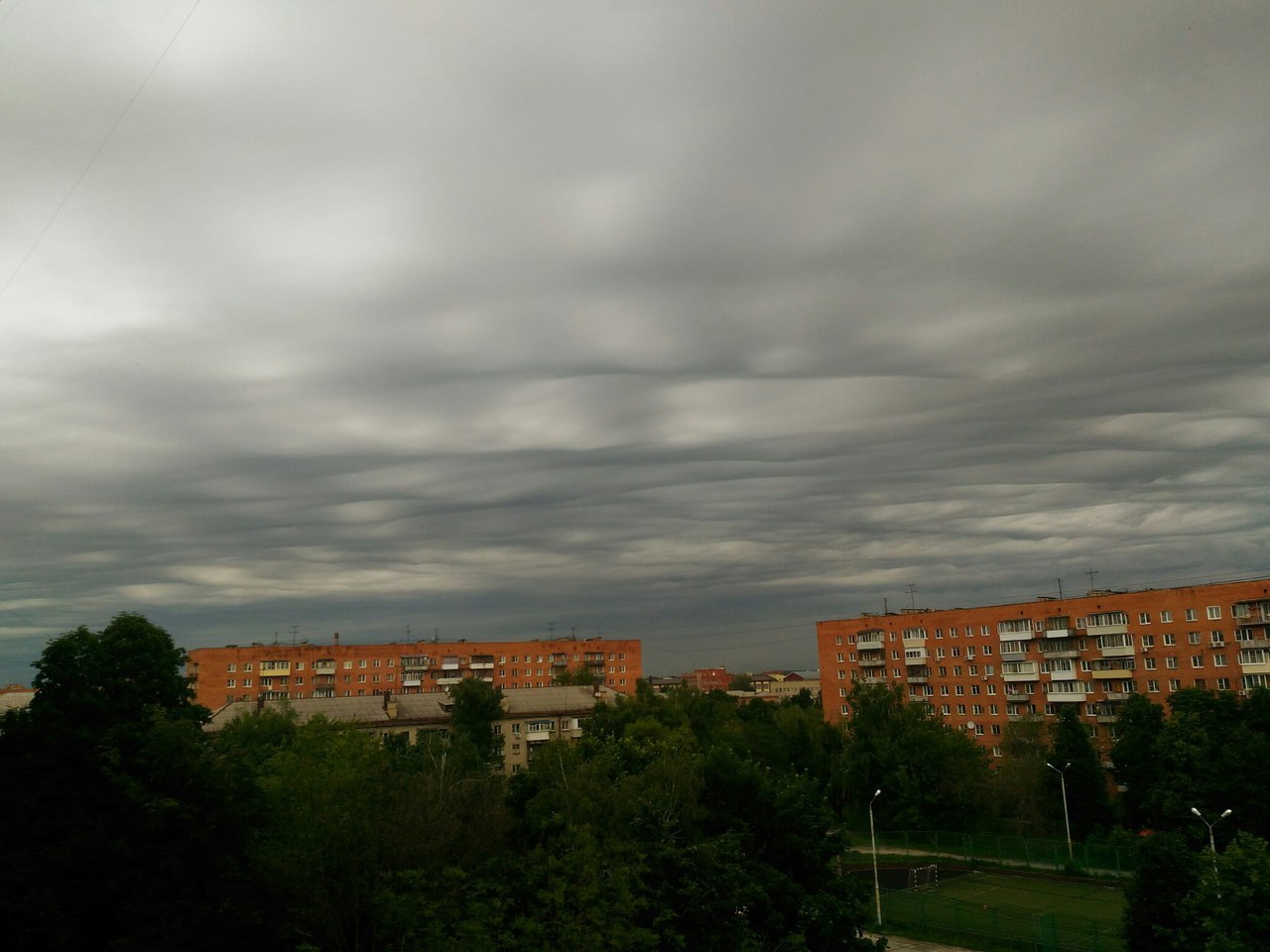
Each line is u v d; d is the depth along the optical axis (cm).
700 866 3203
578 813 3584
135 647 3491
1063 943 5181
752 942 3130
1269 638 9156
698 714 10175
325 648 14125
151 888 2494
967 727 11738
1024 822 8344
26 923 2339
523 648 15825
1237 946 3062
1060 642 10806
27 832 2728
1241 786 6531
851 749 9612
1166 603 9931
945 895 6644
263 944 2605
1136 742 7881
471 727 9050
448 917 2644
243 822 2747
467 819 3550
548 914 2772
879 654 12788
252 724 6731
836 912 3562
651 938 2780
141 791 2614
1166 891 3881
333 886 2859
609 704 9669
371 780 3089
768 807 3834
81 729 3131
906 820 8838
